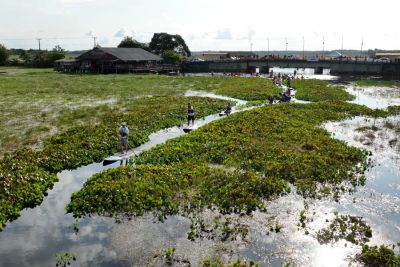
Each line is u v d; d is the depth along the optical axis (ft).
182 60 434.71
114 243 47.62
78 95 183.21
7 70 394.52
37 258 44.52
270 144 88.02
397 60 348.38
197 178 66.03
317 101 168.96
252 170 70.85
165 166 71.56
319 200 59.93
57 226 52.08
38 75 316.60
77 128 103.24
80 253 45.52
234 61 407.03
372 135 102.89
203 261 43.57
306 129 103.40
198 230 50.42
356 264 43.47
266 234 49.60
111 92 195.00
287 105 141.69
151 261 43.91
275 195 61.31
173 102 152.46
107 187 60.34
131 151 85.81
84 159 78.69
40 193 61.05
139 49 399.03
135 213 54.95
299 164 73.15
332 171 71.00
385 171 73.82
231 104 156.56
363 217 54.54
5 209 54.49
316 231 50.42
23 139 96.73
